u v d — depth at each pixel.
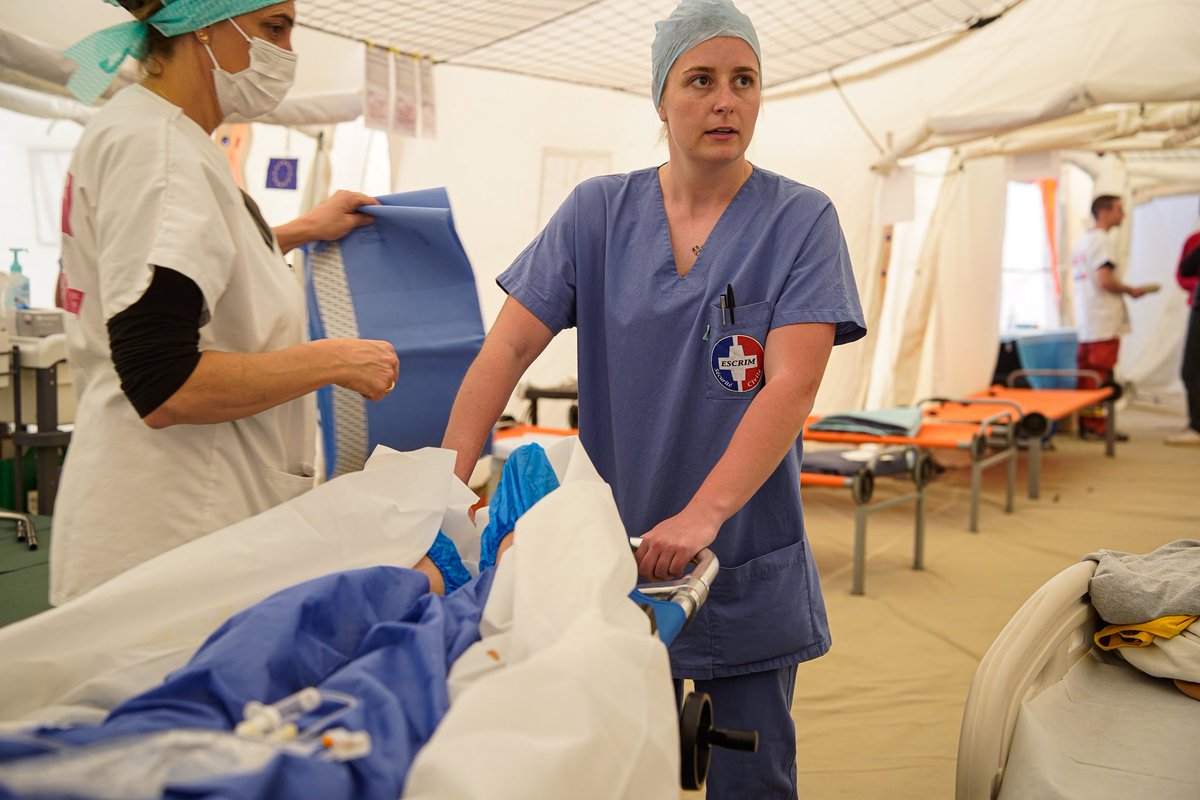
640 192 1.59
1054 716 1.44
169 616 1.04
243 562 1.10
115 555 1.30
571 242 1.60
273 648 0.85
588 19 4.01
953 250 7.37
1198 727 1.39
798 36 4.29
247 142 4.91
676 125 1.43
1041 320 10.65
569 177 5.39
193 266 1.20
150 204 1.21
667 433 1.52
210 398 1.23
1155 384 11.61
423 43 4.07
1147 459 7.21
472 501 1.34
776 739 1.55
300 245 1.67
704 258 1.49
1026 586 4.03
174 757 0.62
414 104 4.20
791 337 1.41
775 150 5.69
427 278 1.74
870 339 6.19
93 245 1.30
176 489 1.33
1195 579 1.52
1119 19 4.31
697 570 1.16
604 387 1.63
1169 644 1.49
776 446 1.32
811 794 2.37
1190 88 4.18
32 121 5.71
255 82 1.39
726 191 1.51
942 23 4.34
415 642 0.87
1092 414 8.18
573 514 1.01
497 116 5.14
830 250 1.43
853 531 5.05
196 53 1.35
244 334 1.37
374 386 1.40
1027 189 10.41
